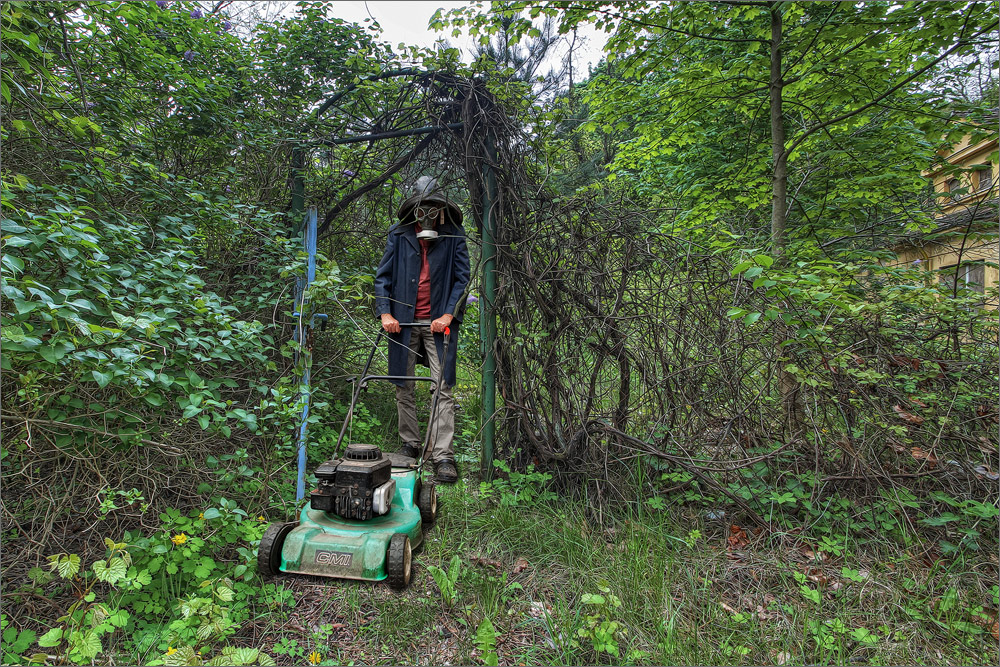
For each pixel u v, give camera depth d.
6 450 2.17
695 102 4.66
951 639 2.21
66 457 2.43
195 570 2.18
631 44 4.29
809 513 3.09
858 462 3.07
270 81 4.49
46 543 2.42
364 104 4.52
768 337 3.22
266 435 3.13
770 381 3.32
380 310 3.77
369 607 2.29
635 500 3.33
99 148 3.01
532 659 2.04
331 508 2.53
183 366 2.42
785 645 2.15
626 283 3.47
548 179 3.96
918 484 3.16
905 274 3.38
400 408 3.93
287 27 4.41
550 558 2.79
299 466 3.04
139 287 2.37
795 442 3.24
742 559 2.80
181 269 2.76
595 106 4.92
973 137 3.83
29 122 2.65
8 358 1.85
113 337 2.03
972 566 2.66
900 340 3.32
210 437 2.88
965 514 2.95
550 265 3.58
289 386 3.01
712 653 2.08
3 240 1.83
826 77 4.21
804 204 5.14
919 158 4.46
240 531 2.49
